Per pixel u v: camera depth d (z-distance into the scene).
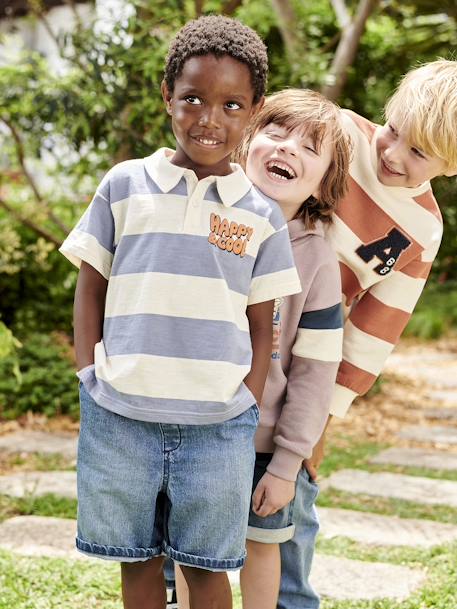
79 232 1.95
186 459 1.88
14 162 6.87
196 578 1.96
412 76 2.28
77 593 2.88
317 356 2.20
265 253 1.97
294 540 2.32
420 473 4.86
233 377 1.88
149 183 1.93
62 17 9.34
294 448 2.14
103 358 1.89
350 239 2.36
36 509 3.81
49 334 7.27
